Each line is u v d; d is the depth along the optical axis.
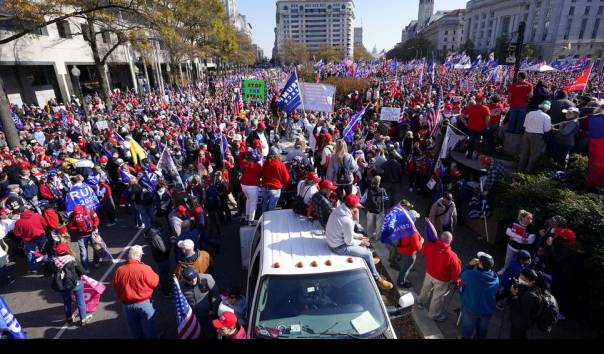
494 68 38.03
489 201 8.18
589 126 6.98
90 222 7.84
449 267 5.53
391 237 6.48
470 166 9.77
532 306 4.48
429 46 113.38
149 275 5.20
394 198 9.56
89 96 34.59
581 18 104.88
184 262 5.62
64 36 33.19
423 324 5.80
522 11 117.06
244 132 17.00
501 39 80.50
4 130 15.96
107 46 40.69
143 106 28.59
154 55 48.16
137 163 13.11
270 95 33.06
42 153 14.16
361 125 16.75
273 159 8.28
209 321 5.30
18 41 27.25
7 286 7.64
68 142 15.30
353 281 4.44
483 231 8.62
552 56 107.94
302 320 4.17
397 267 7.48
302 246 5.04
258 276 4.61
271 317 4.21
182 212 7.27
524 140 8.34
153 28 24.56
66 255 6.07
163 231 7.60
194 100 34.75
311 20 179.25
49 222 8.02
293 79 13.73
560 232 5.59
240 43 91.50
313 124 17.66
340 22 179.25
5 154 13.21
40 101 32.50
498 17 126.56
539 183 7.27
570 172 7.39
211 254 7.40
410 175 12.11
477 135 10.23
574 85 16.81
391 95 25.33
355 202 4.79
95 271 8.01
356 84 35.00
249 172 8.60
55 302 7.03
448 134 9.98
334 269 4.50
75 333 6.12
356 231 5.95
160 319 6.34
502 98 21.78
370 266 5.18
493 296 4.86
